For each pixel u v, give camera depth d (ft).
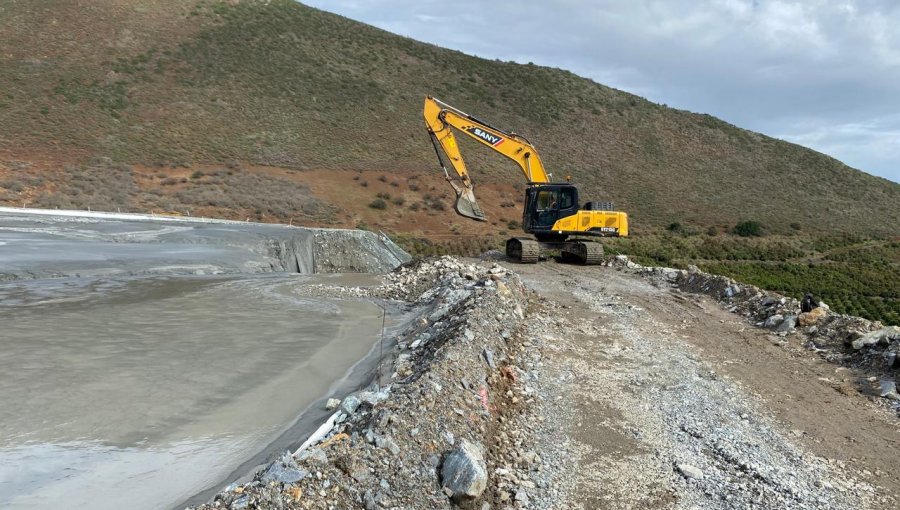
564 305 41.37
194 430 19.33
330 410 21.62
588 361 29.71
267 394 22.88
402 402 18.20
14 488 15.14
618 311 40.68
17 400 20.24
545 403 24.03
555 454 20.01
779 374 29.55
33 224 61.67
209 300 38.86
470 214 62.08
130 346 27.27
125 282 42.75
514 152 63.93
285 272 57.57
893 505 18.08
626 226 64.08
